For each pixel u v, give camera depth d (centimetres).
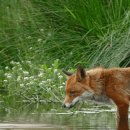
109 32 2031
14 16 2211
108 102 1448
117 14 2081
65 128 1359
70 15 2162
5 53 2184
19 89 1898
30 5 2206
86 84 1411
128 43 1923
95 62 1922
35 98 1845
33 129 1339
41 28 2175
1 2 2262
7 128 1348
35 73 2000
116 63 1897
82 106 1745
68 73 1438
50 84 1848
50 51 2102
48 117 1527
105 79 1423
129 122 1497
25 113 1602
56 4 2191
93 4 2138
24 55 2138
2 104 1783
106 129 1357
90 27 2116
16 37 2184
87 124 1420
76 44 2077
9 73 2006
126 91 1426
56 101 1820
